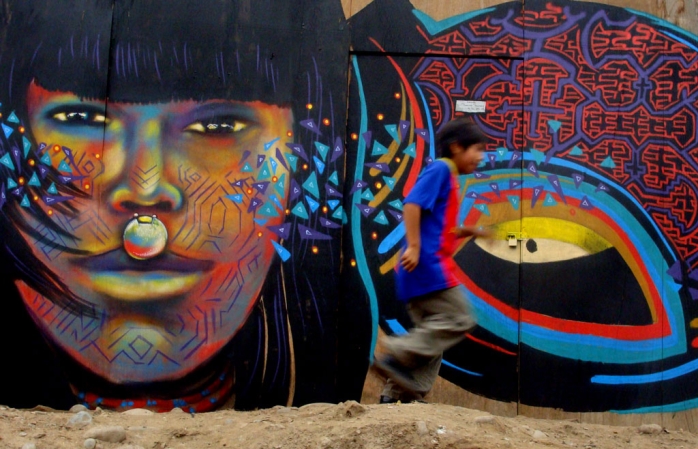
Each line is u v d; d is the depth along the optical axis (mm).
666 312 5508
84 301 5555
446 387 5512
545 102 5691
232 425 4258
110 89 5691
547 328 5523
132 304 5562
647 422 5426
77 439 3826
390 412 3961
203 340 5547
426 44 5746
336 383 5520
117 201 5629
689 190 5602
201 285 5586
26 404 5480
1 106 5660
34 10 5719
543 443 3943
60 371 5508
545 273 5566
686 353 5473
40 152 5645
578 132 5664
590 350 5500
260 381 5512
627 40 5711
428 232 3826
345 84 5707
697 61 5676
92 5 5742
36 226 5598
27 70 5680
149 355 5535
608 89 5688
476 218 5625
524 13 5750
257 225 5625
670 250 5559
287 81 5711
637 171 5625
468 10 5758
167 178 5652
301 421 4066
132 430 4102
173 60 5727
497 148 5672
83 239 5598
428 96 5727
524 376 5492
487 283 5562
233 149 5676
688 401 5434
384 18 5762
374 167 5699
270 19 5766
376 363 3891
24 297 5551
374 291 5602
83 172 5641
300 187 5645
